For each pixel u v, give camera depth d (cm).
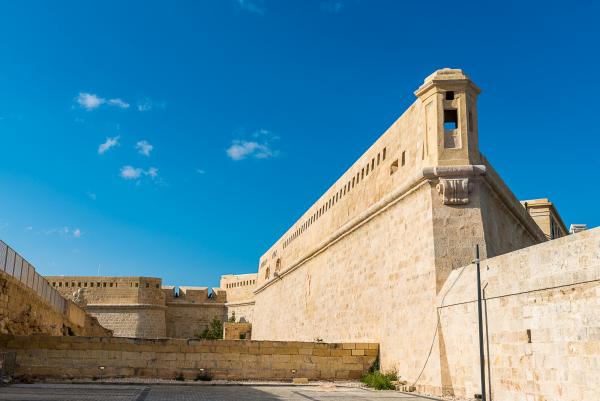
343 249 3403
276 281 5647
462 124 2202
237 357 2484
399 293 2403
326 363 2570
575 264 1324
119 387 2022
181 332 8525
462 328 1825
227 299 8825
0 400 1441
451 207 2147
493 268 1677
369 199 2956
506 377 1552
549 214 4144
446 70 2261
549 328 1390
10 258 2275
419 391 2080
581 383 1269
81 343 2341
